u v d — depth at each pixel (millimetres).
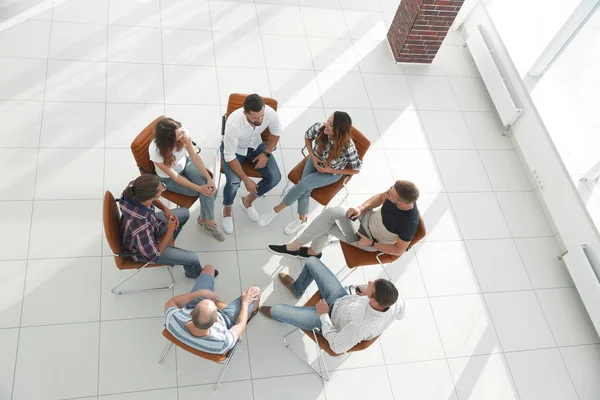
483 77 5176
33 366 3113
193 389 3236
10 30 4457
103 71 4430
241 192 4152
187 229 3852
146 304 3471
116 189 3889
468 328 3885
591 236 4086
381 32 5457
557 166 4422
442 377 3639
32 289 3367
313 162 3584
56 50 4441
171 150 3047
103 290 3459
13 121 3996
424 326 3822
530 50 4980
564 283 4277
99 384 3135
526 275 4246
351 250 3475
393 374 3574
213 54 4797
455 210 4461
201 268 3496
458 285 4066
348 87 4949
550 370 3834
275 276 3789
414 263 4094
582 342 4016
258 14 5199
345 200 4273
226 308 3035
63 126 4070
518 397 3676
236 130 3281
